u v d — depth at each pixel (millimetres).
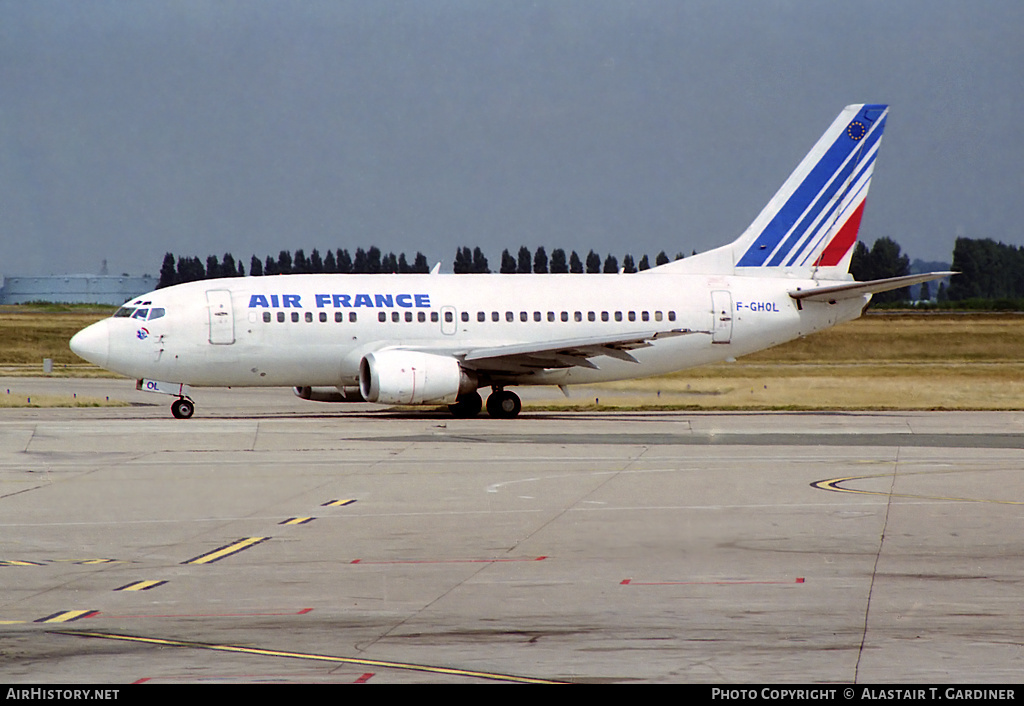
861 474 103500
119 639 49281
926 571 62344
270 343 168625
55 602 56094
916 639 48688
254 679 43625
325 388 190625
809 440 135500
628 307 182125
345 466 109125
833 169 191250
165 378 166750
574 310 180125
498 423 161000
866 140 191875
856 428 152375
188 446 126500
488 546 69812
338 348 171375
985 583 59344
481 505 85625
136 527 77062
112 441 131375
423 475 102688
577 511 82562
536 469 107188
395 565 64500
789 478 100688
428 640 49000
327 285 174250
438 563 64938
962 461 114000
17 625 51688
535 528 75812
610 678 43688
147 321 164875
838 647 47594
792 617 52500
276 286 172375
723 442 133000
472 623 51750
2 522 78938
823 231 192000
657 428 152500
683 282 186500
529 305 179000
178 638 49438
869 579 60375
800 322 189125
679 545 69938
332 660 46125
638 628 50719
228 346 167125
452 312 175500
